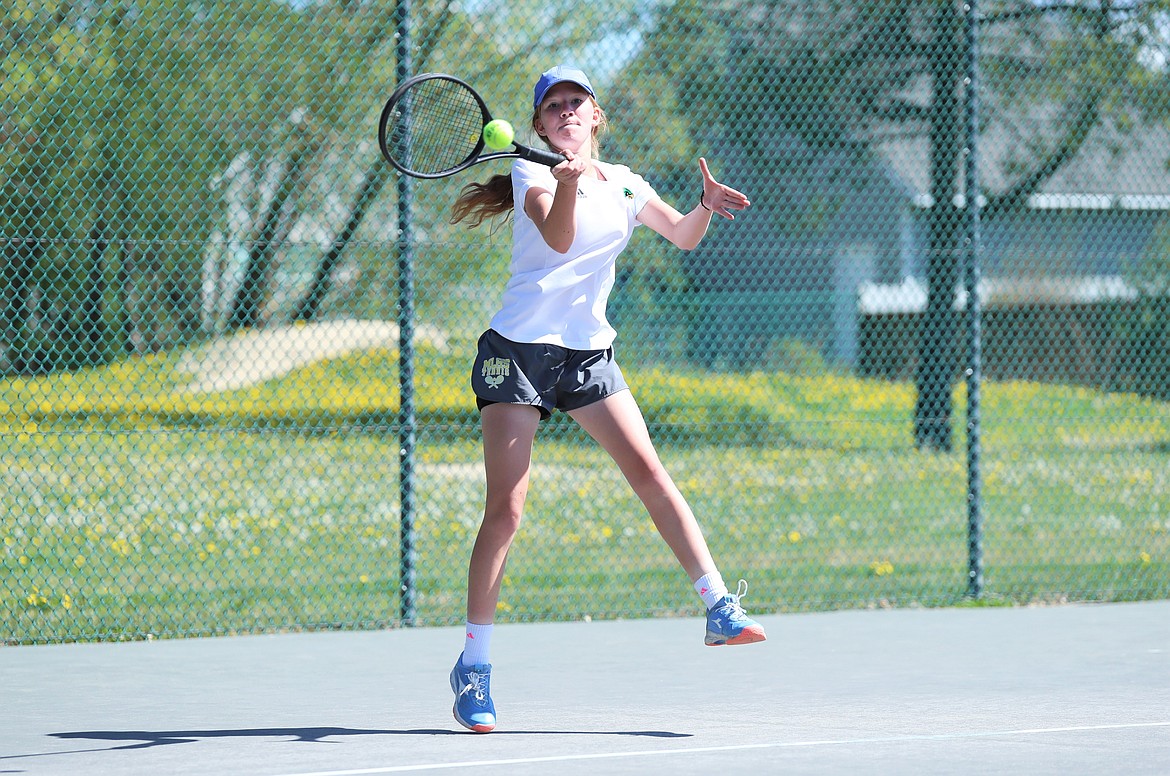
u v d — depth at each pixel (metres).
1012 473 35.59
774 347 44.47
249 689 14.91
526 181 12.26
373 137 30.22
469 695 12.59
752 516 29.38
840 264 46.50
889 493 32.78
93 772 10.96
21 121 25.84
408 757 11.48
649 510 12.53
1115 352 39.84
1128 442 38.84
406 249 19.59
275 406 31.66
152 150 29.53
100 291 29.12
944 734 12.41
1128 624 19.25
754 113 36.72
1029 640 17.97
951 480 34.59
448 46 29.27
